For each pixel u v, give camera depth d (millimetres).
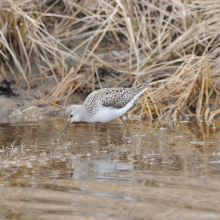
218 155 8719
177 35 15273
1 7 14977
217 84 13578
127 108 11547
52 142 10102
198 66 13641
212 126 11547
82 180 7312
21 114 13430
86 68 15328
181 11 15516
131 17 15688
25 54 14664
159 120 12641
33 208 6121
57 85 14273
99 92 11484
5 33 15055
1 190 6855
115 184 7059
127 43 16141
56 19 16922
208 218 5688
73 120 11195
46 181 7289
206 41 14203
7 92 14367
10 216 5879
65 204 6258
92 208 6102
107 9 15797
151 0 16547
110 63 15297
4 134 10977
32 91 14539
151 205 6152
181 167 7941
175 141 10031
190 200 6285
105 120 11320
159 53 15258
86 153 9180
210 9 15664
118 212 5945
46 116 13406
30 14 15797
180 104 12820
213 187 6789
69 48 16203
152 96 13422
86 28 15992
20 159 8742
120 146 9742
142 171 7758
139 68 14516
